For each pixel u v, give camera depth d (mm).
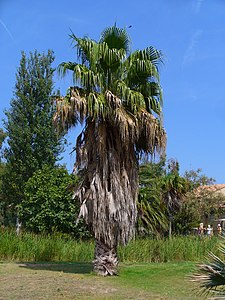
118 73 15711
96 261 15508
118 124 14711
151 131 15031
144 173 29969
